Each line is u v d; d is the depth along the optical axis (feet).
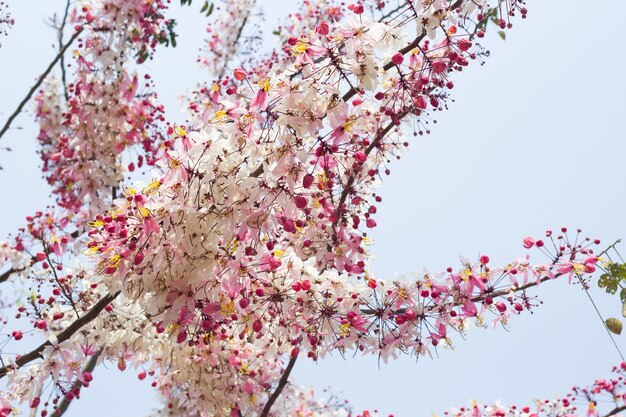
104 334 17.81
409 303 16.38
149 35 27.35
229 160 13.94
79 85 26.23
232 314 14.73
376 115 18.51
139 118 26.50
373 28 14.26
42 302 17.38
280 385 20.20
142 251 13.92
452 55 14.71
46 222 26.25
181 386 22.02
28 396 16.12
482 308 16.96
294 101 13.94
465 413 23.17
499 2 15.98
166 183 13.96
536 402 22.89
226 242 13.88
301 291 15.61
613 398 21.74
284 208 14.32
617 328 17.43
